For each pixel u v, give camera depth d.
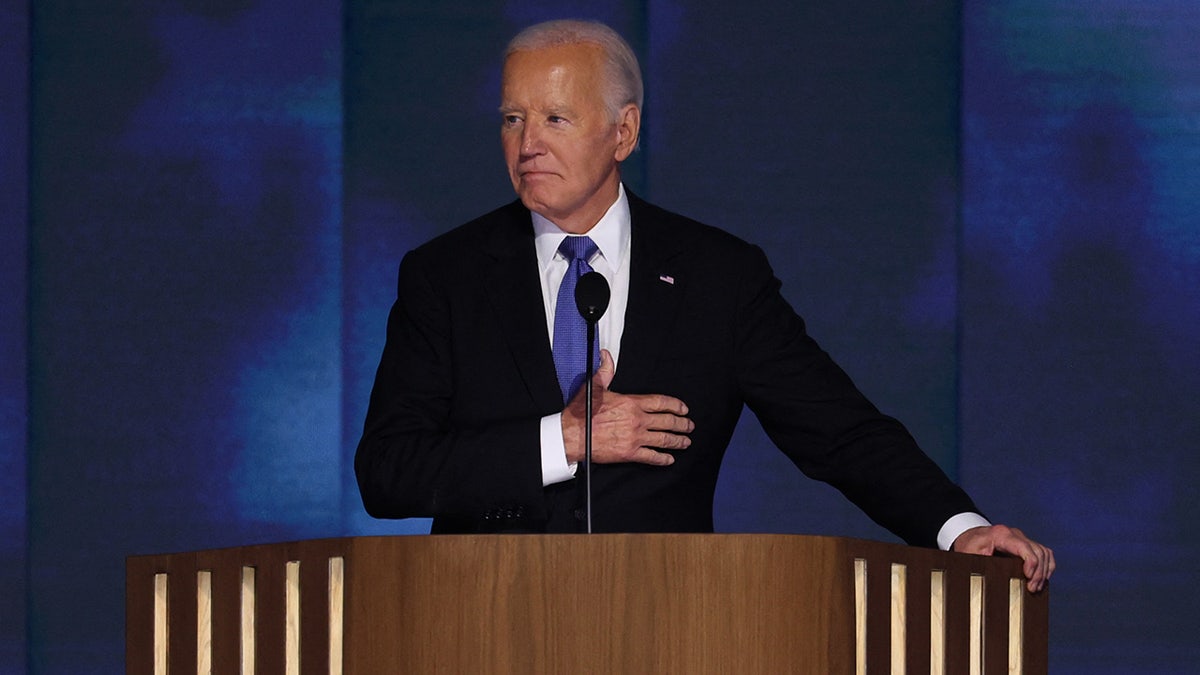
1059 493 16.66
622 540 6.98
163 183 16.69
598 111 9.35
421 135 16.98
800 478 16.66
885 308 16.80
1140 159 16.69
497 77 17.03
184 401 16.62
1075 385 16.67
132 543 16.52
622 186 10.09
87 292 16.62
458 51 17.05
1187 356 16.67
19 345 16.44
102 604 16.50
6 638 16.33
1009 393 16.67
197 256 16.66
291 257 16.70
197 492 16.58
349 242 16.89
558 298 9.59
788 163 16.83
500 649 6.96
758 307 9.80
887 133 16.86
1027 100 16.70
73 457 16.55
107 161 16.67
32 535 16.50
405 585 7.04
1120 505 16.66
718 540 6.99
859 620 7.09
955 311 16.80
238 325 16.67
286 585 6.96
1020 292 16.72
